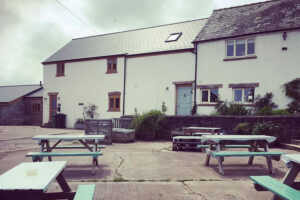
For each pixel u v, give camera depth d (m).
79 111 18.83
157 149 8.93
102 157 7.15
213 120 11.15
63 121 19.20
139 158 7.02
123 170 5.57
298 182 3.21
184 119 11.88
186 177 5.02
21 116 24.27
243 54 13.02
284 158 3.39
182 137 8.58
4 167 5.79
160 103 15.51
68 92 19.48
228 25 14.10
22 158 6.87
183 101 14.85
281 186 2.88
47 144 5.85
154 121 12.13
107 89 17.73
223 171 5.24
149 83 16.03
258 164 6.31
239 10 15.02
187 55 14.76
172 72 15.21
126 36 20.11
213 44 13.76
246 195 4.00
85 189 2.80
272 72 11.98
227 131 10.77
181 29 17.59
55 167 2.91
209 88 13.68
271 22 12.56
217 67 13.54
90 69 18.61
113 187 4.36
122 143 10.79
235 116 10.63
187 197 3.90
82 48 20.80
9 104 23.17
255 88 12.34
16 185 2.18
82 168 5.75
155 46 16.61
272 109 11.67
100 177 4.96
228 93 13.09
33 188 2.11
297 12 12.31
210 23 15.08
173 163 6.38
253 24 13.12
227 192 4.13
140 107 16.23
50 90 20.44
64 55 20.61
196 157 7.28
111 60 17.86
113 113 17.30
